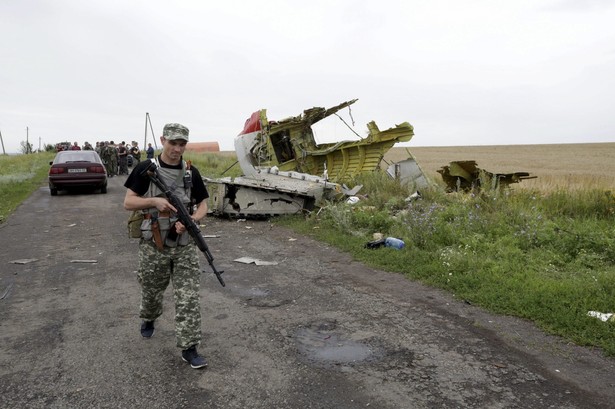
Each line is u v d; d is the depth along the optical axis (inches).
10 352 163.3
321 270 264.8
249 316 195.5
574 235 290.0
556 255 263.9
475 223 327.0
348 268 266.8
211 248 326.6
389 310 200.4
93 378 144.2
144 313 165.2
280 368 149.6
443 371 146.9
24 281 249.6
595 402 129.0
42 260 294.8
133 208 145.6
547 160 1724.9
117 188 764.0
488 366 149.8
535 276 229.8
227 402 130.1
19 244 343.0
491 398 131.1
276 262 284.2
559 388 136.3
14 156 2026.3
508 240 290.8
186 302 147.6
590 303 191.8
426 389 136.2
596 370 147.0
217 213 450.0
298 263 281.0
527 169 1263.5
